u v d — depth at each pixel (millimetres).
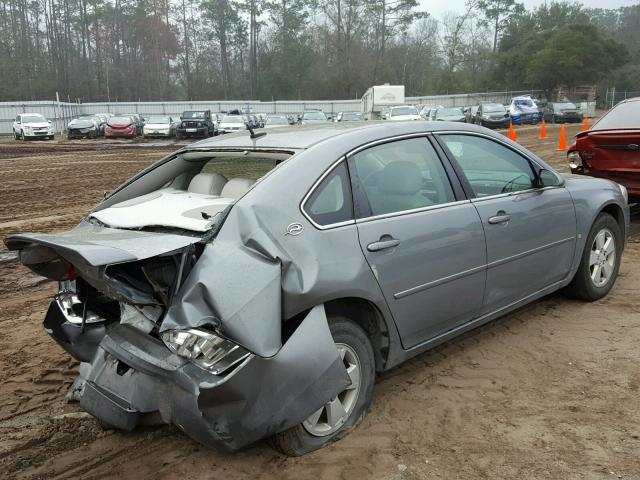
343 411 3291
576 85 66250
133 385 3088
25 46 79500
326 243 3156
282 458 3154
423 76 84250
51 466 3174
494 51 90312
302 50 77062
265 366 2773
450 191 3949
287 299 2926
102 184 14680
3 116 45625
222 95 83375
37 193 13312
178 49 84438
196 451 3275
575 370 4043
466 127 4285
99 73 82938
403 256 3488
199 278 2771
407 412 3584
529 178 4594
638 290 5551
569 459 3084
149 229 3318
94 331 3588
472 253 3918
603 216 5234
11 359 4508
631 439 3236
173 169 4230
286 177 3207
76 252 2639
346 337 3260
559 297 5410
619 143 7391
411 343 3680
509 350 4379
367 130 3699
